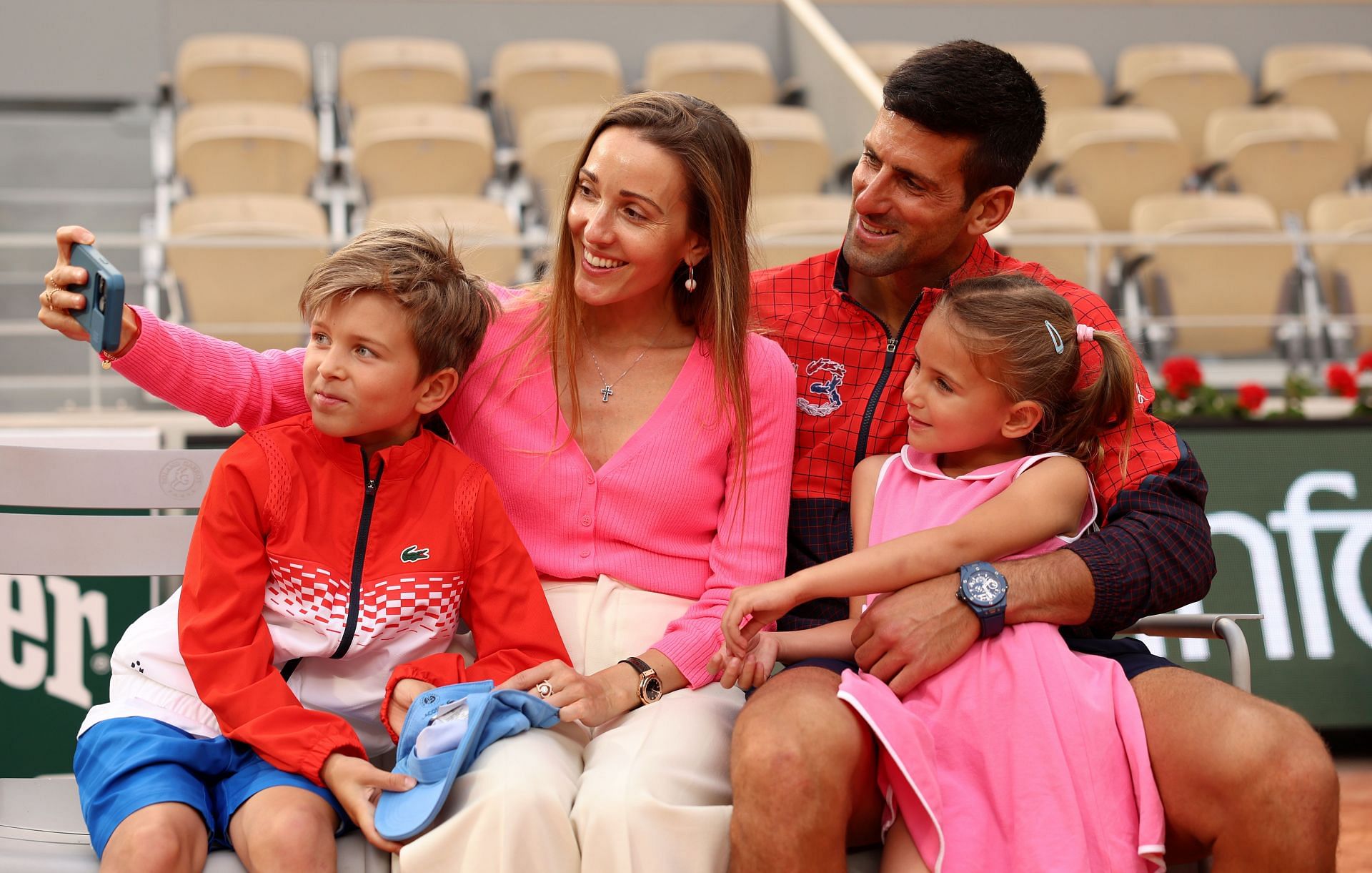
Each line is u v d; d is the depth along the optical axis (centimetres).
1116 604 191
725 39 859
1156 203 621
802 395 224
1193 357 578
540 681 183
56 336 599
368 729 192
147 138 781
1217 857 169
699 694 192
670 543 210
